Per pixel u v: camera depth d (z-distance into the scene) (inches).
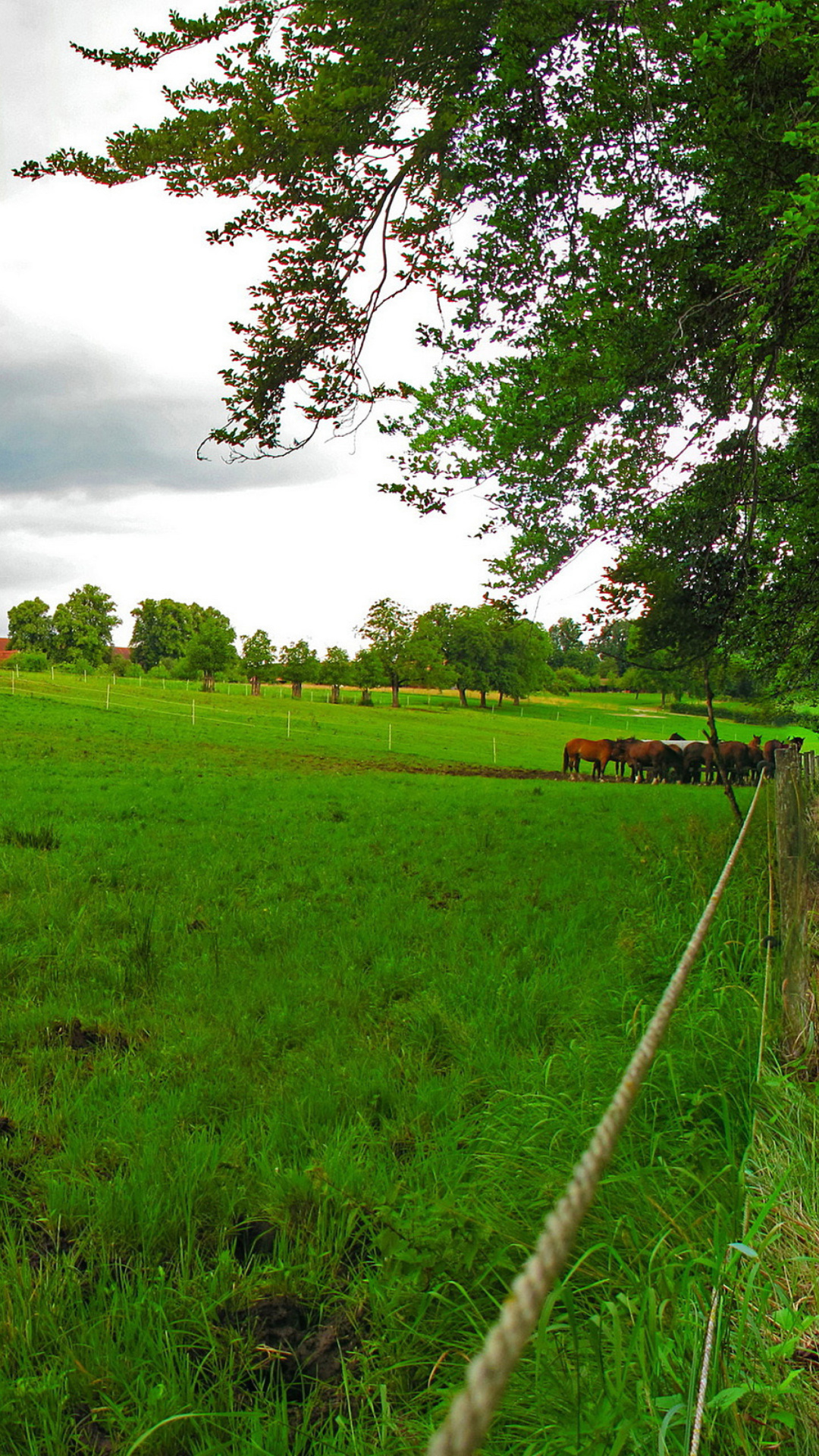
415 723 3518.7
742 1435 85.2
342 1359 123.6
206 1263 149.9
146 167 349.1
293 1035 255.6
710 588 400.2
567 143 367.6
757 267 292.2
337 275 397.4
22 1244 146.0
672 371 361.1
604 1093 179.0
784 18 229.3
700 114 326.0
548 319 392.2
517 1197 150.9
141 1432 110.3
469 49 363.9
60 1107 203.6
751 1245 114.3
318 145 348.8
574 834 652.7
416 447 358.0
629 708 5649.6
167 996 286.5
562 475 358.9
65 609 6220.5
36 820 653.9
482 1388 28.6
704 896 314.5
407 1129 193.2
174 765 1411.2
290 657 4682.6
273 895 434.6
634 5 321.4
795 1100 152.9
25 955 318.0
